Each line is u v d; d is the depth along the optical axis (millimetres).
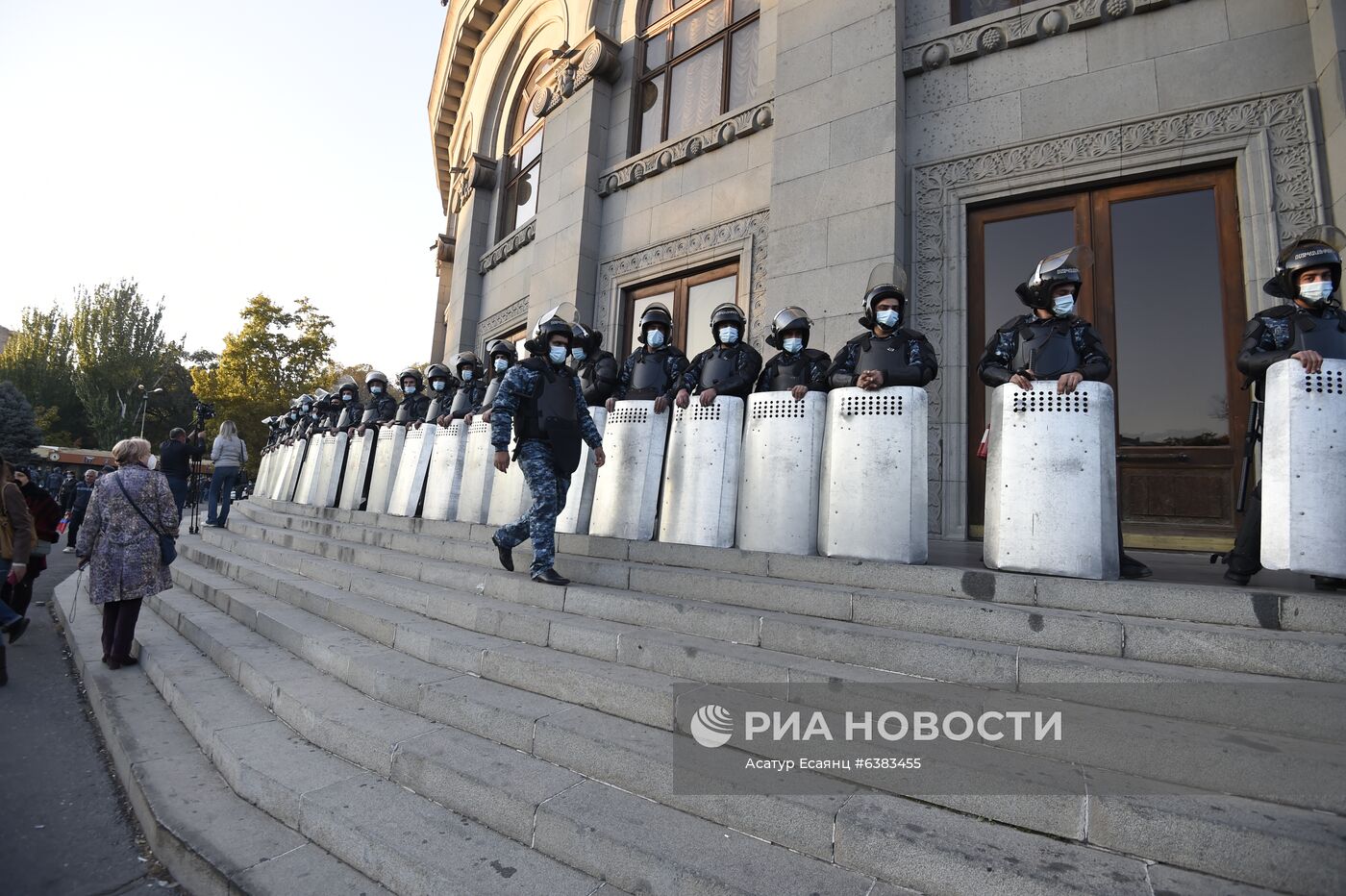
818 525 3758
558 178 9734
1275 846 1511
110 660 4484
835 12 6637
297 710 3160
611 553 4348
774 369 4242
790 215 6637
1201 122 5086
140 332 47250
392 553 5309
